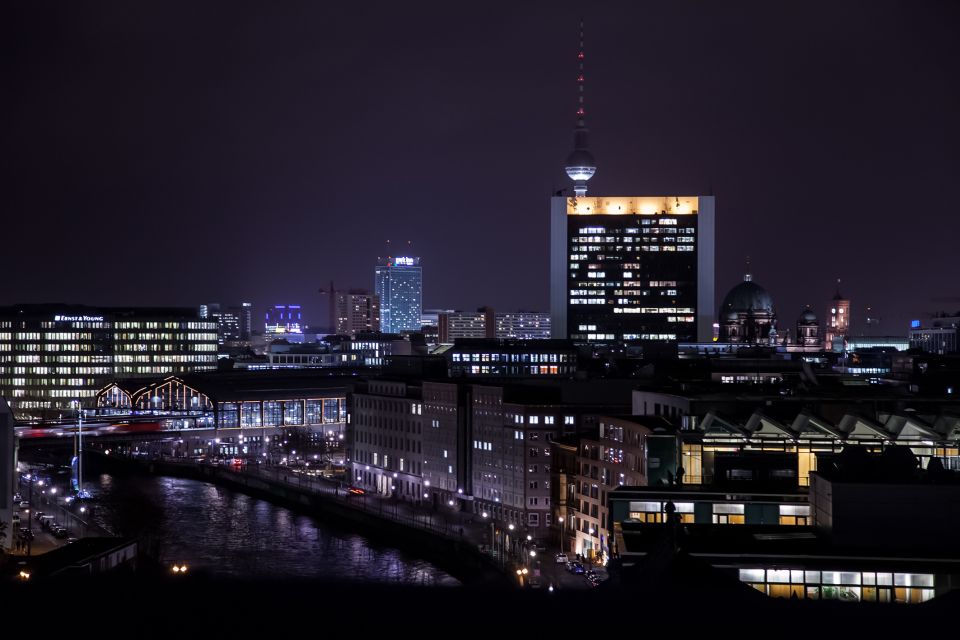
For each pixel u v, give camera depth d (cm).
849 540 9081
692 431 15425
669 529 8262
